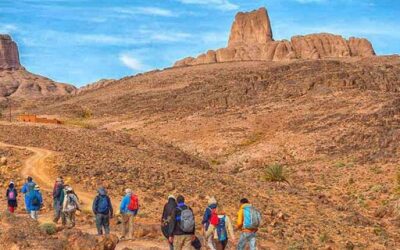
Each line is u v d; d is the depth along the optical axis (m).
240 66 173.00
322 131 84.38
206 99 121.56
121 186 37.12
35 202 23.17
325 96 104.69
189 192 37.62
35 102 168.88
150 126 108.19
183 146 90.81
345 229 35.12
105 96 152.12
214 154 84.75
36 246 15.87
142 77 173.00
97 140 61.28
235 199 37.81
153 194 35.56
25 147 52.59
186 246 14.53
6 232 16.72
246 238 15.64
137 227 21.66
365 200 48.56
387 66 134.75
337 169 63.06
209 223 16.00
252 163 74.25
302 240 29.06
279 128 92.44
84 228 23.02
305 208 40.12
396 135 72.88
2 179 37.84
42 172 40.44
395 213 42.62
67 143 56.50
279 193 44.75
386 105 91.06
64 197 22.50
